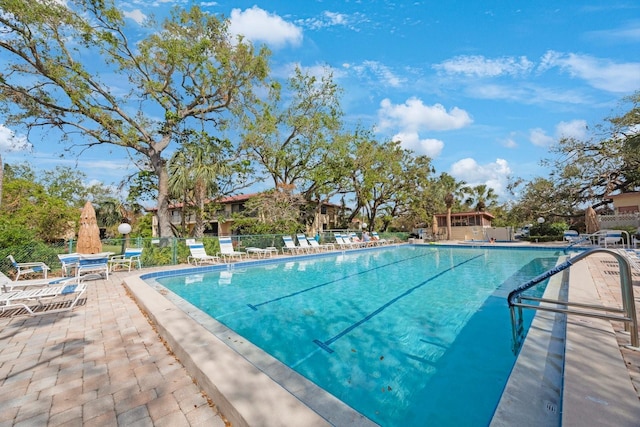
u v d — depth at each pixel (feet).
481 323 16.46
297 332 15.75
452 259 48.08
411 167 91.50
